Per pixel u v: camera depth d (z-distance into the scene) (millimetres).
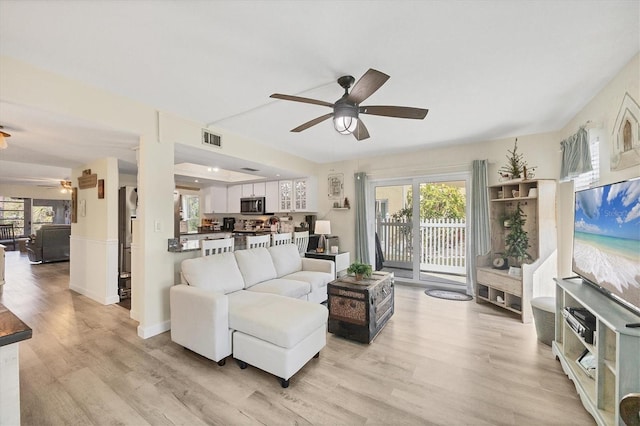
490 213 4000
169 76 2260
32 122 2424
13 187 8812
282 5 1493
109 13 1543
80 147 3326
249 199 6789
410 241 5082
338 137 4023
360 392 1965
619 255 1723
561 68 2156
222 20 1609
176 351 2531
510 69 2170
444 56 1993
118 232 4352
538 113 3082
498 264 3871
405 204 5129
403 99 2719
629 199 1641
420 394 1943
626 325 1451
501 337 2850
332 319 2906
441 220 4766
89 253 4215
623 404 1315
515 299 3615
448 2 1478
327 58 2006
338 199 5652
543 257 3359
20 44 1826
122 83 2375
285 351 1983
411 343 2721
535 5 1507
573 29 1704
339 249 5613
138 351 2529
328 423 1672
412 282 5055
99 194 4016
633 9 1530
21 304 3854
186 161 4238
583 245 2252
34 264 6750
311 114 3111
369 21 1626
